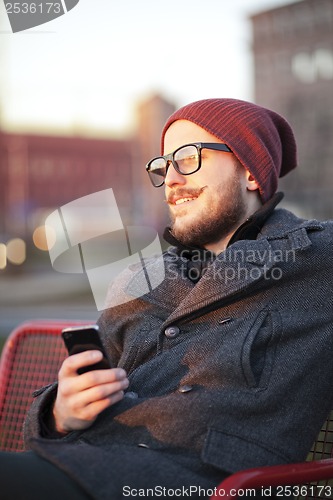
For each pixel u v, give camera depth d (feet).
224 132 10.18
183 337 9.41
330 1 211.82
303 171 218.59
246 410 8.36
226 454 8.08
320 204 211.82
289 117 224.74
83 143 304.91
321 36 216.95
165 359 9.24
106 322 10.63
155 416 8.56
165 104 277.23
